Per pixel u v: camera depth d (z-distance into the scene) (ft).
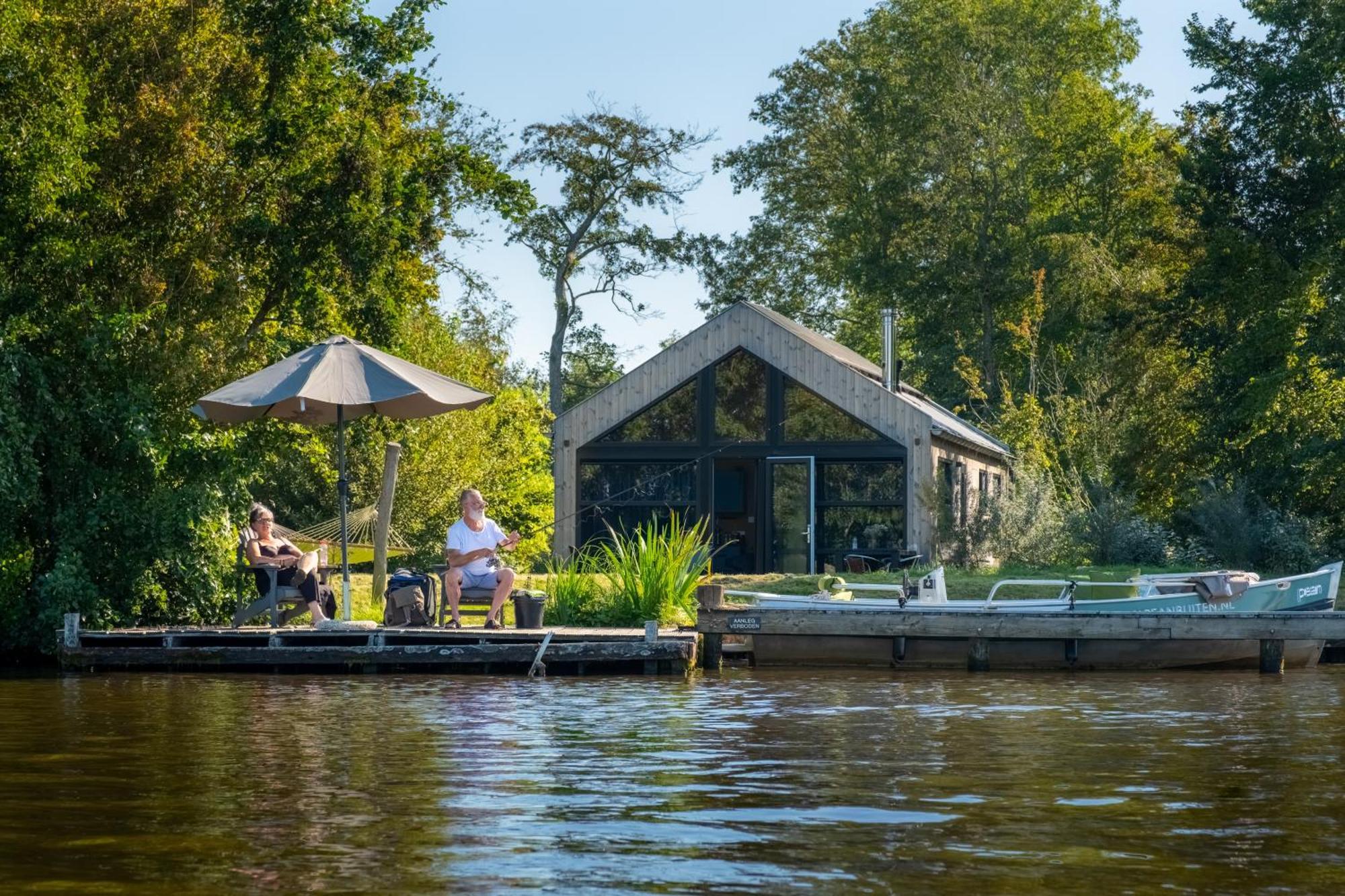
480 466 118.42
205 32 70.74
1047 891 18.31
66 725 36.17
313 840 21.49
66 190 62.49
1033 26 168.35
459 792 25.82
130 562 61.46
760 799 25.18
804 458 103.60
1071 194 168.66
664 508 105.19
